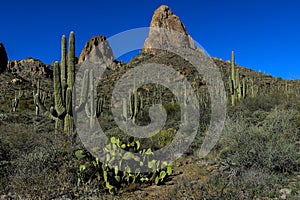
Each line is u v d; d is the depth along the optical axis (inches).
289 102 663.1
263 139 285.1
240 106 705.6
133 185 256.5
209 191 211.6
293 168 269.4
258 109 670.5
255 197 208.5
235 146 289.6
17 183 221.1
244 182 234.2
